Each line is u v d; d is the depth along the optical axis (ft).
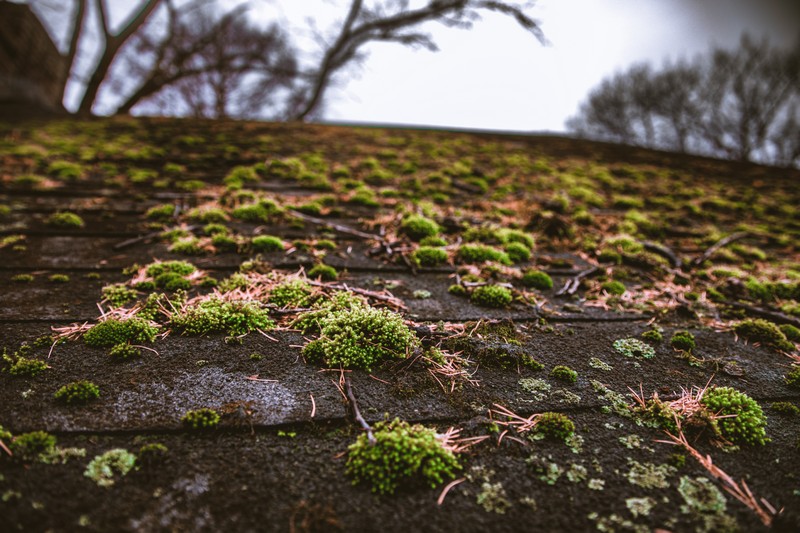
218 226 11.02
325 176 17.31
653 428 5.16
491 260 10.16
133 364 5.72
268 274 8.59
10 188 13.44
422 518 3.91
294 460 4.41
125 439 4.51
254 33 65.36
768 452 4.88
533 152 26.08
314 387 5.50
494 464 4.54
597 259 11.21
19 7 41.55
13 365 5.48
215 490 4.02
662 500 4.18
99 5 46.65
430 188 16.66
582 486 4.31
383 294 8.16
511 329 7.23
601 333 7.40
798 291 9.83
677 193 19.19
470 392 5.64
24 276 8.06
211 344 6.27
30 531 3.55
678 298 9.16
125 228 10.96
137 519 3.71
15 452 4.21
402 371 5.89
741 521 4.01
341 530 3.75
